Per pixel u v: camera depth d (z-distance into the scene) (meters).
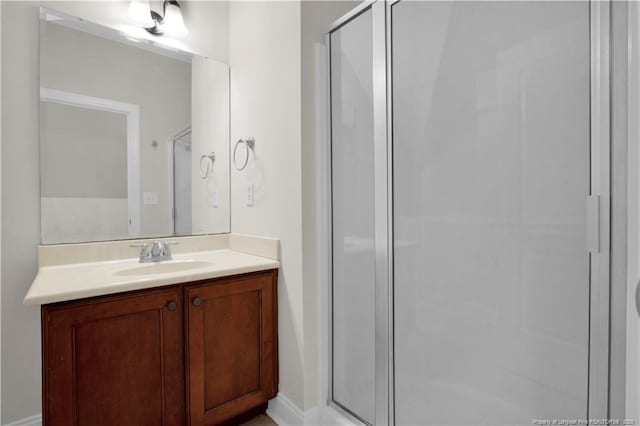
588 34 0.85
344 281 1.58
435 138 1.19
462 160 1.12
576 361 0.89
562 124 0.90
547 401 0.94
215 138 2.07
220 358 1.52
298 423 1.60
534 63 0.95
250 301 1.63
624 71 0.80
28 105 1.51
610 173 0.82
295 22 1.61
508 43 1.00
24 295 1.50
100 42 1.71
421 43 1.23
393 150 1.33
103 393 1.23
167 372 1.37
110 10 1.74
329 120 1.64
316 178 1.64
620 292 0.81
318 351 1.64
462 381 1.13
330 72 1.64
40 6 1.54
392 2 1.33
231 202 2.11
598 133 0.84
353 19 1.51
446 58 1.16
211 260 1.75
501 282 1.03
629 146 0.77
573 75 0.88
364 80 1.46
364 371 1.48
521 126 0.98
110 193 1.73
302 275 1.59
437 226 1.19
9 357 1.46
